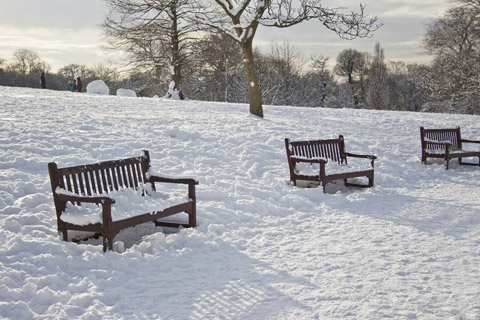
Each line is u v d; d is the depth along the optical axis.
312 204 7.96
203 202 7.63
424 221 6.98
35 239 5.29
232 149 11.33
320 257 5.43
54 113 14.45
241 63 45.75
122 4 30.72
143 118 14.75
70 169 5.66
